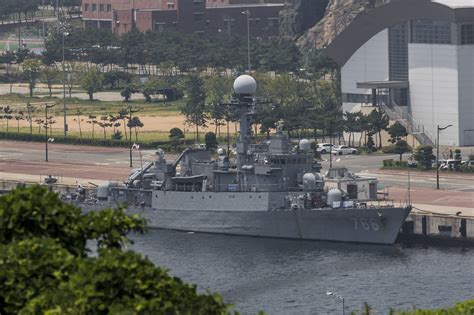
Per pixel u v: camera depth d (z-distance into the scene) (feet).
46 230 533.14
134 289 500.33
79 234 537.65
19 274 510.58
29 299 507.30
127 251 516.73
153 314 493.36
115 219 542.98
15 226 531.50
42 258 513.45
